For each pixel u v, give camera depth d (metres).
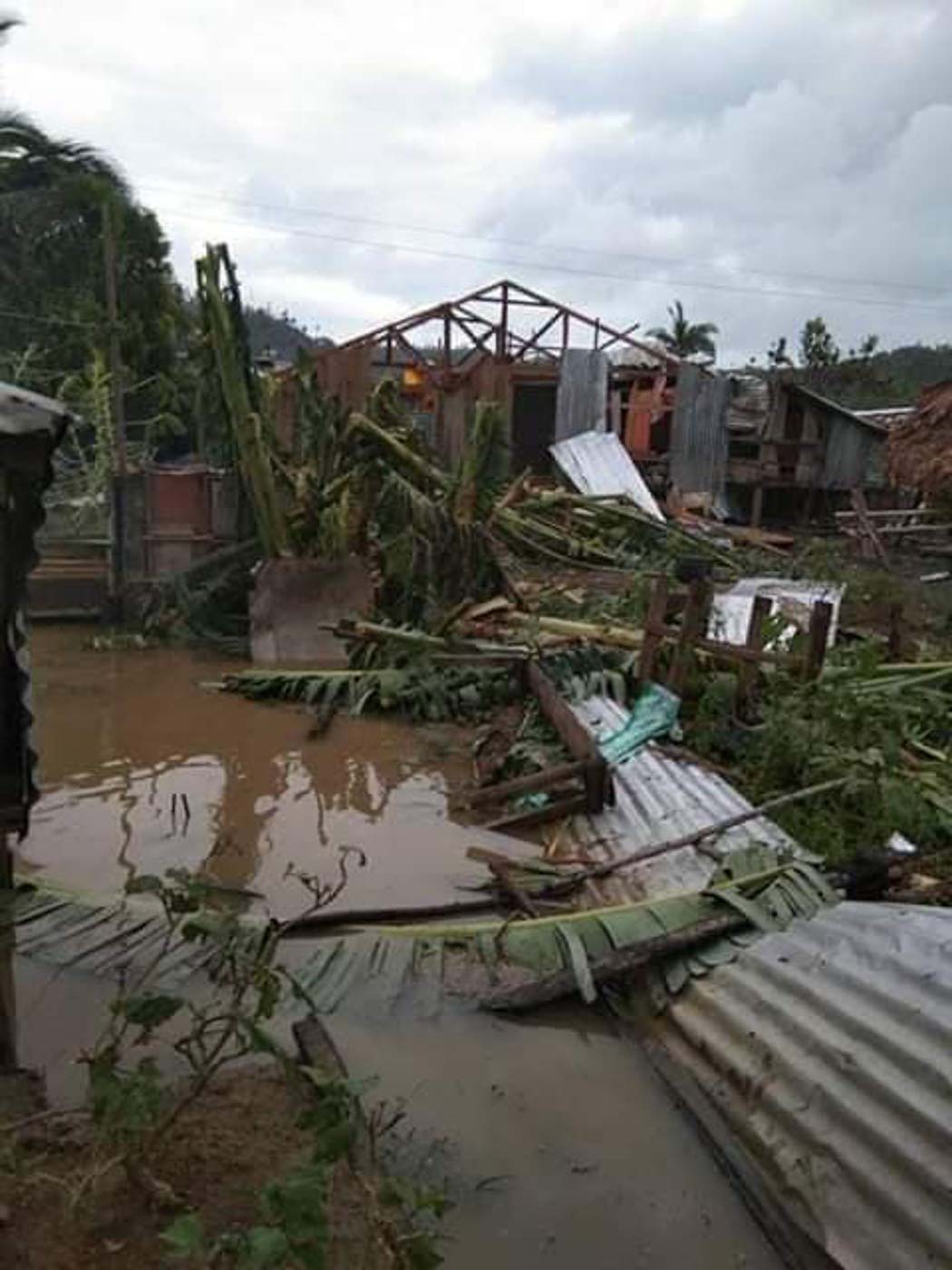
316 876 5.07
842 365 36.84
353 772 7.10
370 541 11.40
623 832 5.82
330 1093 2.74
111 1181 2.74
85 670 9.80
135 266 19.75
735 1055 3.49
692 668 7.71
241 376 11.06
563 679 8.48
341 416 12.09
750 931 4.26
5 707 3.32
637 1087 3.55
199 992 3.89
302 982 4.00
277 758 7.36
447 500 11.78
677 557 15.41
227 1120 3.08
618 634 9.08
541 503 16.92
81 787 6.62
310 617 10.52
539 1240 2.83
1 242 18.53
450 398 21.98
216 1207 2.68
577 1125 3.33
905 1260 2.56
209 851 5.62
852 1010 3.43
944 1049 3.09
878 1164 2.83
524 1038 3.81
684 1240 2.85
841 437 23.73
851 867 4.76
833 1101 3.09
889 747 6.21
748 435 24.39
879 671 7.94
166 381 18.72
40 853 5.52
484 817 6.29
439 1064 3.62
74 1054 3.52
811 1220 2.83
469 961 4.20
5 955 3.60
